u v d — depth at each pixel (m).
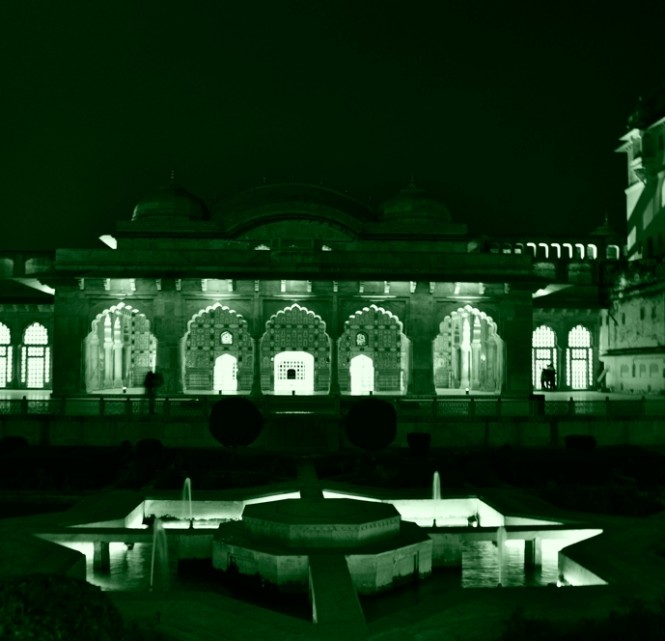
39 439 29.09
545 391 43.91
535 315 47.91
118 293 35.38
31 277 35.62
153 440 24.83
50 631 7.11
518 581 13.91
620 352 44.72
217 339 42.03
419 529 14.87
